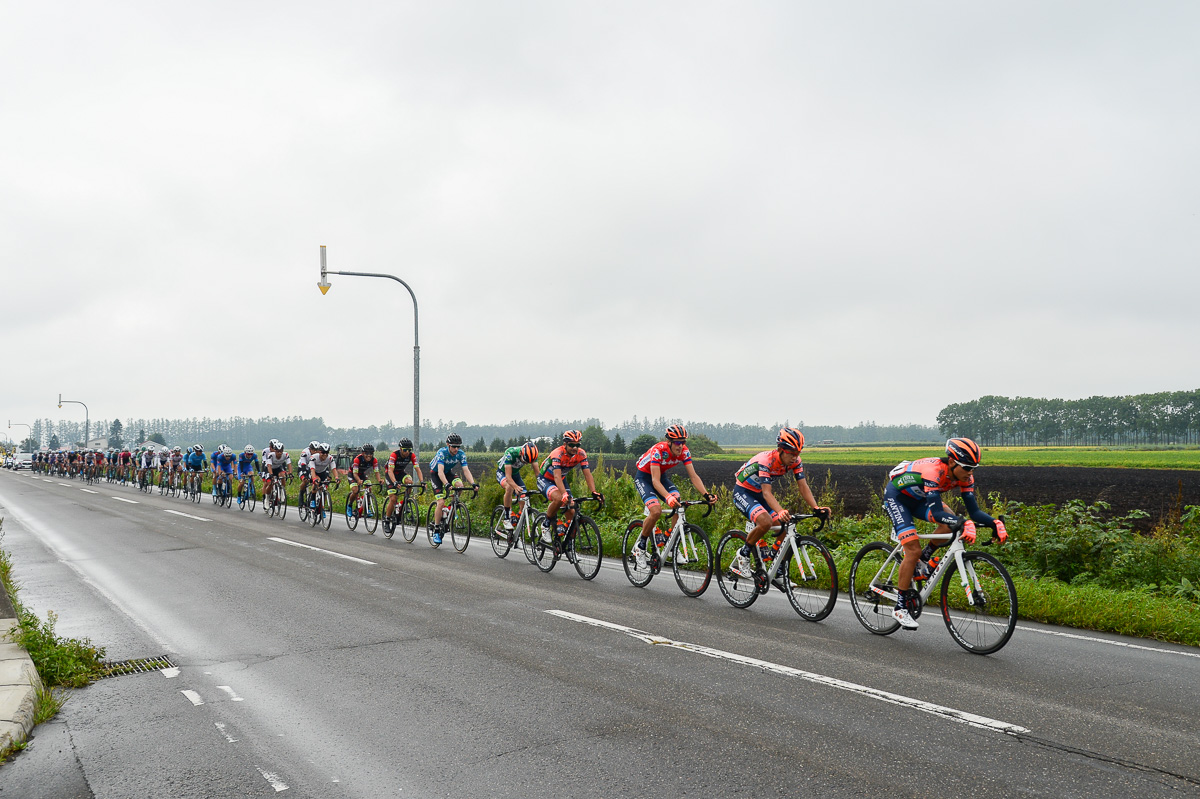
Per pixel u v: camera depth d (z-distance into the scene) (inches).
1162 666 221.8
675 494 337.1
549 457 401.4
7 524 680.4
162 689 206.4
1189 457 2974.9
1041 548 380.8
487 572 405.4
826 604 279.7
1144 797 134.3
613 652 238.7
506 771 150.0
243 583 370.6
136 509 848.3
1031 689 198.2
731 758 154.0
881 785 140.3
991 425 7042.3
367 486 604.1
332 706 190.7
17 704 180.9
